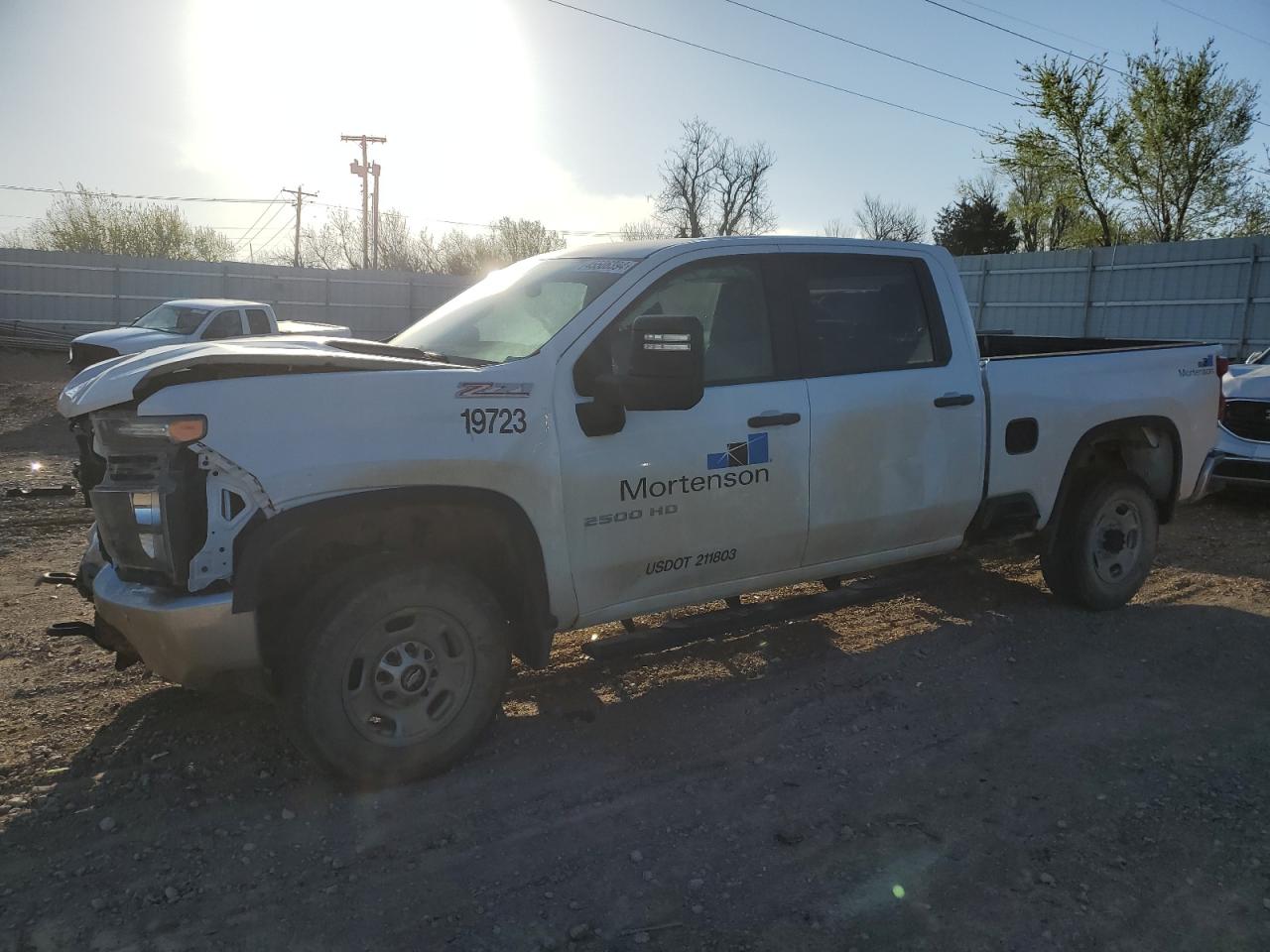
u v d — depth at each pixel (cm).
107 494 323
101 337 1611
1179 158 2997
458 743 359
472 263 5512
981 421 485
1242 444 800
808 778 365
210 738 385
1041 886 297
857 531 450
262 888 291
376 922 277
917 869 306
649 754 383
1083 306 2411
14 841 312
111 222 4319
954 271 500
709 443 398
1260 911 285
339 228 5638
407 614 340
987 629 531
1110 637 520
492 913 281
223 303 1677
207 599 311
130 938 267
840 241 461
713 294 416
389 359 344
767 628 529
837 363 443
